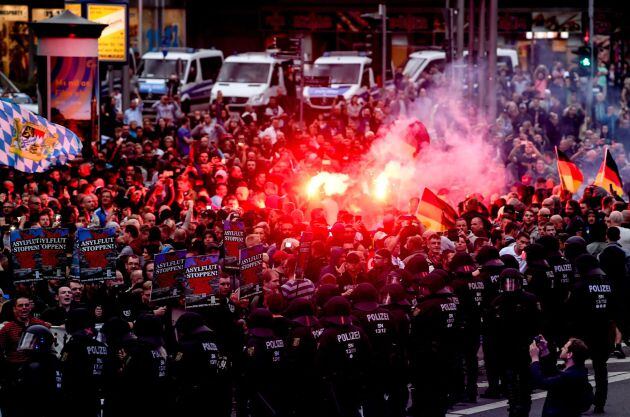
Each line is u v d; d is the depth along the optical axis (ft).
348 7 413.59
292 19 417.28
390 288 100.12
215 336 91.71
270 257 125.18
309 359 91.91
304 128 253.65
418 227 136.26
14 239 104.32
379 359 94.43
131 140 225.35
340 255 124.16
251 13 424.05
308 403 92.27
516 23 407.64
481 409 110.32
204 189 161.79
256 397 92.32
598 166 217.15
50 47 197.06
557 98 316.19
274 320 92.73
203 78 327.06
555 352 116.67
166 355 89.35
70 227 129.59
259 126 271.90
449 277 110.42
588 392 92.99
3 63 333.62
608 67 355.97
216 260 100.63
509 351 102.89
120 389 88.17
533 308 102.94
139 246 128.06
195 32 422.00
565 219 149.79
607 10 403.75
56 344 91.50
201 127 239.09
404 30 411.54
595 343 108.47
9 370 92.48
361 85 314.76
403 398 100.73
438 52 339.16
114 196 154.10
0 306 106.11
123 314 104.06
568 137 240.73
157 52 326.24
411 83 301.84
